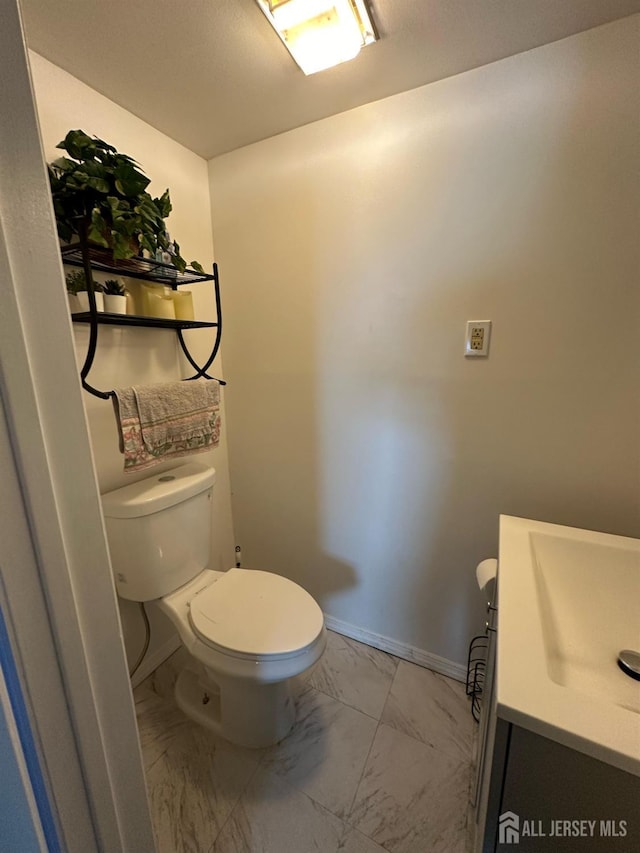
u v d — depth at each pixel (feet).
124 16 2.72
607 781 1.45
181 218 4.52
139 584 3.76
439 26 2.89
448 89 3.47
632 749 1.39
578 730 1.47
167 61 3.19
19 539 1.23
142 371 4.25
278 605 3.74
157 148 4.18
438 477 4.22
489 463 3.94
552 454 3.65
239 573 4.27
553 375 3.51
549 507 3.75
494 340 3.69
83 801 1.53
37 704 1.33
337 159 4.07
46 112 3.17
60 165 2.93
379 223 3.99
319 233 4.32
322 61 3.23
